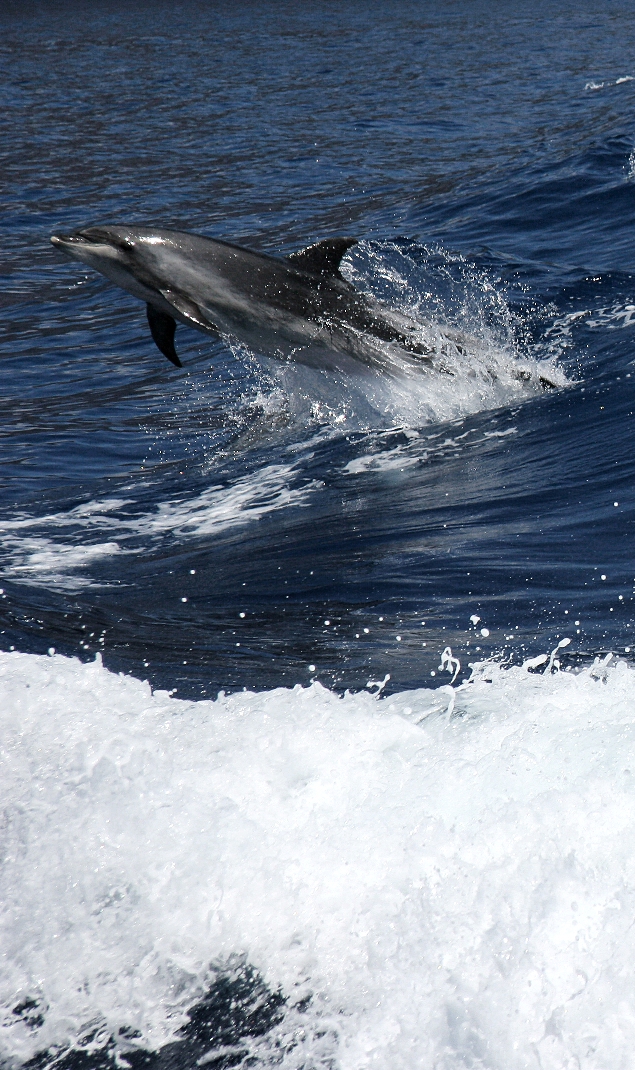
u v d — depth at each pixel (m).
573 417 24.97
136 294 26.08
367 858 8.10
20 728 10.38
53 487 27.81
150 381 37.53
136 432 32.19
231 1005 7.71
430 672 12.50
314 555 18.75
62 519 24.31
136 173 78.94
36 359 41.22
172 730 10.09
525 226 50.47
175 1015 7.79
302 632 14.70
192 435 31.34
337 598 16.20
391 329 28.00
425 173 72.81
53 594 17.77
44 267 55.72
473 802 8.34
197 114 104.12
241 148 86.62
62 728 10.30
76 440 31.73
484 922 7.30
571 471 21.41
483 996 6.87
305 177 74.81
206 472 27.06
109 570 20.02
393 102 106.56
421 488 22.31
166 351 26.67
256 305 26.30
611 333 31.81
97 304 48.41
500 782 8.48
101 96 117.81
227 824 8.72
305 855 8.29
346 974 7.53
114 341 42.94
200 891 8.32
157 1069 7.47
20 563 20.89
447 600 15.41
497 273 41.81
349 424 28.69
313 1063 7.16
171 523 23.12
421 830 8.16
